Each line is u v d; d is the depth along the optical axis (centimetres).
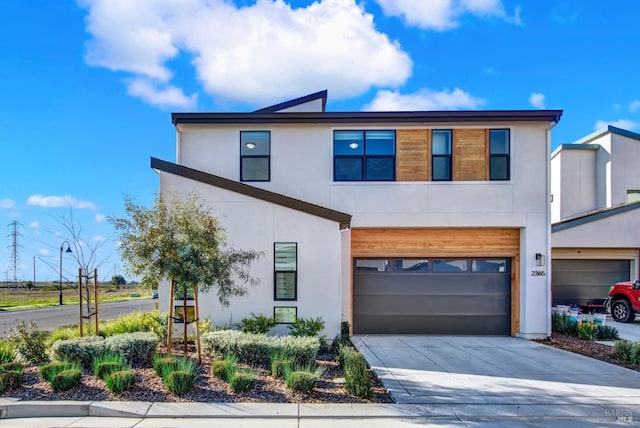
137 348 749
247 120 1183
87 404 555
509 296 1221
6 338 845
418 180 1186
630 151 1925
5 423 522
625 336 1209
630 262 1683
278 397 598
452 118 1173
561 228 1631
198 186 1065
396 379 725
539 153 1192
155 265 729
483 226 1183
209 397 591
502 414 569
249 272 1044
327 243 1052
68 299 3222
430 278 1221
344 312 1186
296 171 1192
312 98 1388
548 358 908
